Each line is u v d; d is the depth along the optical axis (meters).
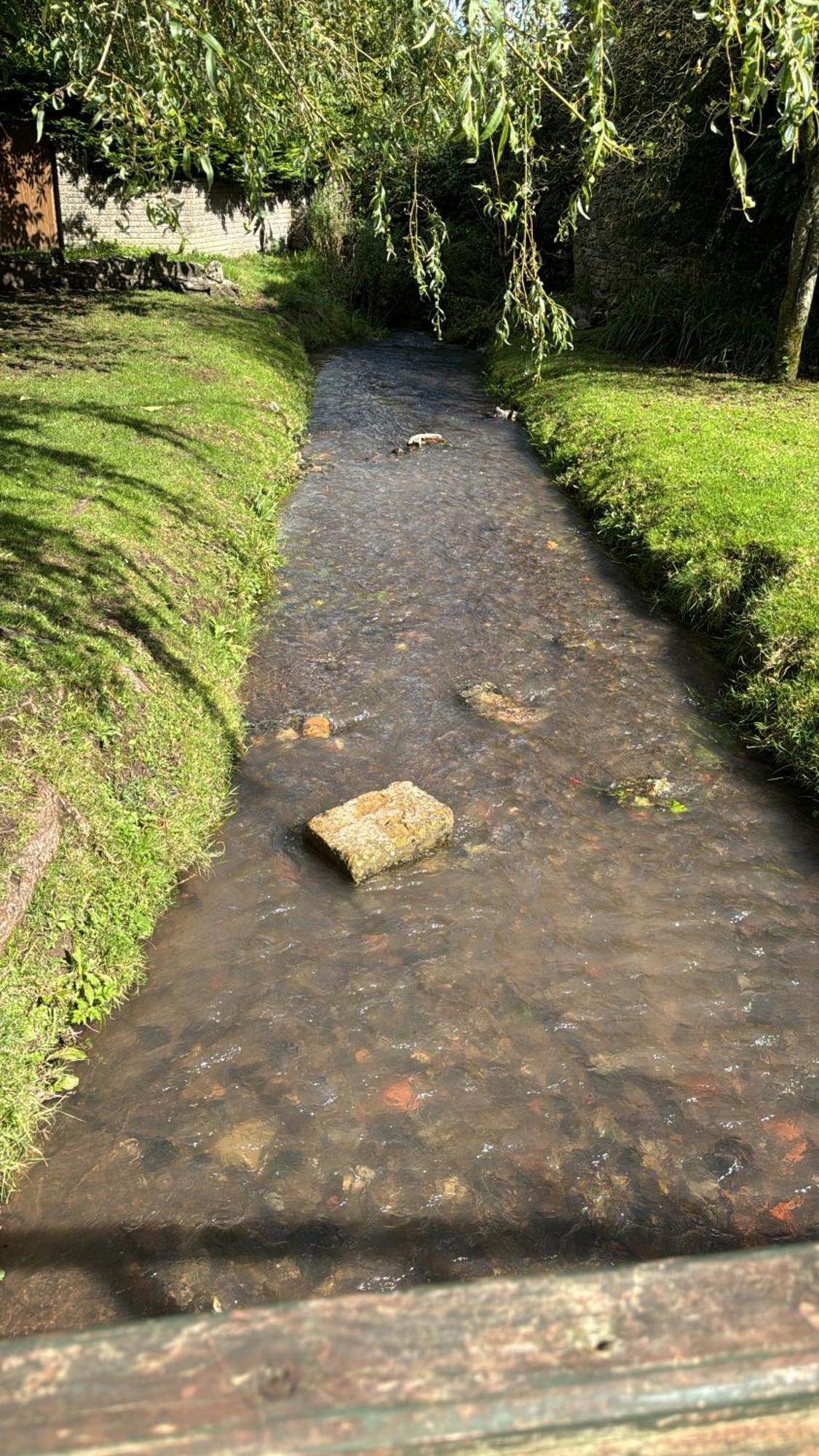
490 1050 3.49
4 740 4.03
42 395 9.57
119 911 3.89
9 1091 3.07
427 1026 3.59
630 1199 2.96
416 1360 0.78
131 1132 3.16
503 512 9.52
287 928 4.09
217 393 10.80
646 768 5.34
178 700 5.10
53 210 18.17
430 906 4.22
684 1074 3.41
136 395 10.12
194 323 14.66
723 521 7.66
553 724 5.75
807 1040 3.56
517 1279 0.85
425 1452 0.74
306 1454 0.73
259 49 3.52
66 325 13.33
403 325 23.03
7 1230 2.83
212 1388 0.76
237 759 5.26
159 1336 0.80
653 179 14.01
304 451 11.30
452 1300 0.83
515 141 2.96
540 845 4.64
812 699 5.48
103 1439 0.73
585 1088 3.35
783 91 2.57
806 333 13.94
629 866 4.51
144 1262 2.75
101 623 5.19
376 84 3.64
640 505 8.65
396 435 12.43
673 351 14.84
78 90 3.41
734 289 15.15
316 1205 2.93
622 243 17.09
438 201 22.92
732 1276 0.86
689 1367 0.78
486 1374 0.77
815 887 4.41
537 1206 2.94
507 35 3.06
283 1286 2.69
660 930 4.10
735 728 5.78
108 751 4.37
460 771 5.24
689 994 3.77
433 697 5.99
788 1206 2.95
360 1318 0.81
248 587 7.04
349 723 5.68
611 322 16.42
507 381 15.18
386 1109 3.25
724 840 4.72
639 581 7.90
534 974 3.85
